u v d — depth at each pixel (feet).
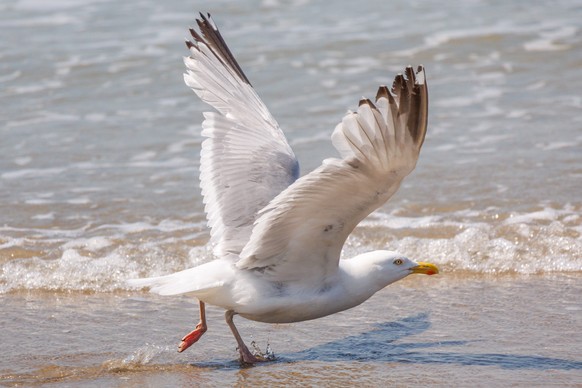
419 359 32.55
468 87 66.23
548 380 30.32
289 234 29.63
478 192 49.24
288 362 32.60
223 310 38.14
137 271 41.81
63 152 55.93
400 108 25.02
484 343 33.86
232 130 34.65
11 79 67.87
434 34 75.87
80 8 83.56
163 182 51.90
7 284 40.34
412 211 47.57
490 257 42.91
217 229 32.35
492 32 75.66
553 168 51.93
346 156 26.12
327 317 37.27
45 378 30.89
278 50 73.15
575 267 41.86
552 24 77.15
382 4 84.23
